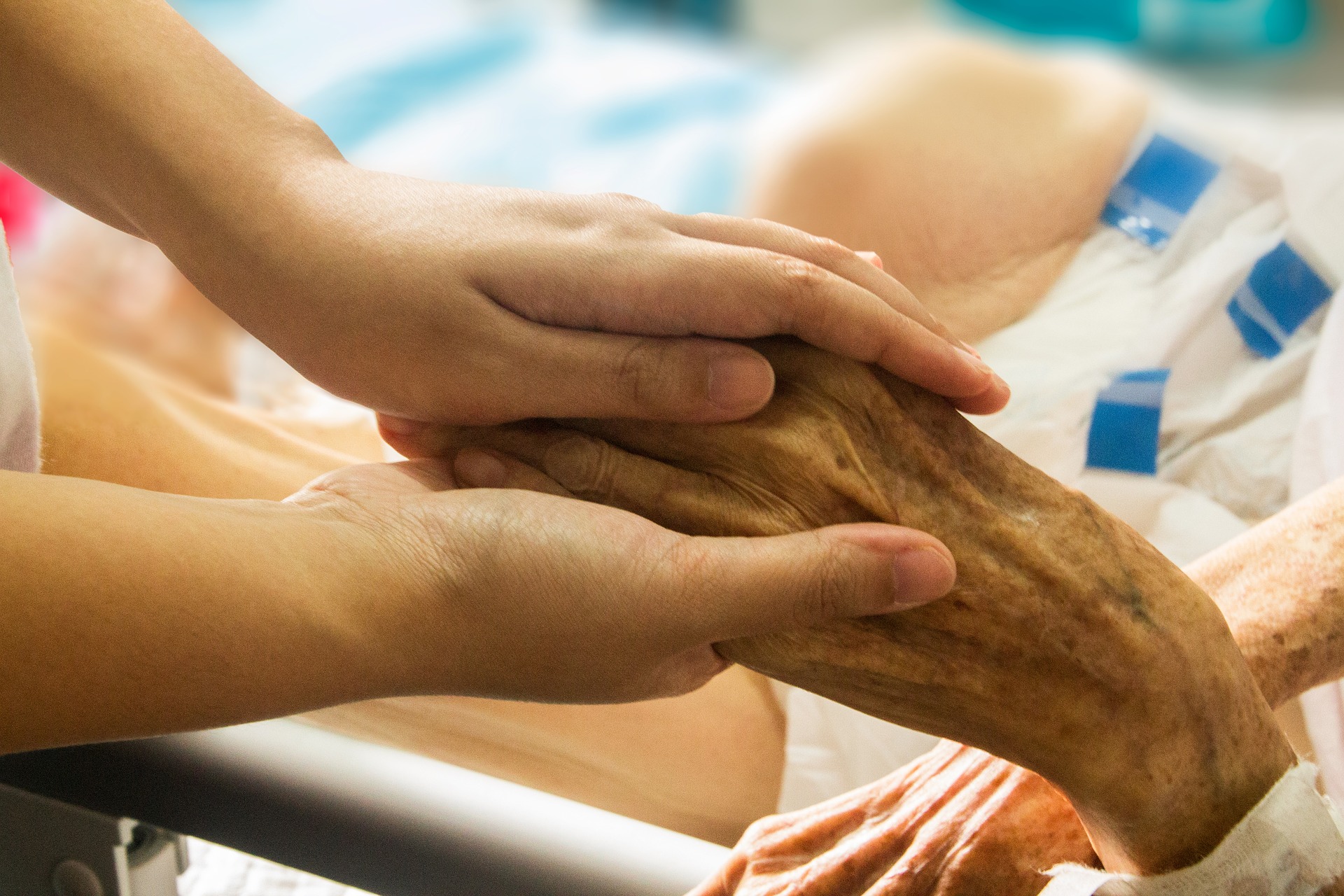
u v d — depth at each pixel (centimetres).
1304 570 65
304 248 53
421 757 71
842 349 51
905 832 62
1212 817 54
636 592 47
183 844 77
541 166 116
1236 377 92
